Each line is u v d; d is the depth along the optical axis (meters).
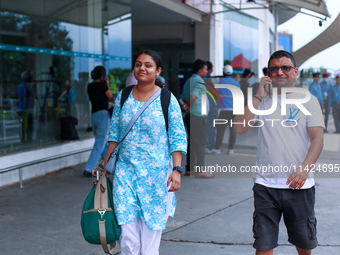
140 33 15.09
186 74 14.85
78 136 7.74
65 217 4.35
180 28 14.44
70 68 8.12
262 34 18.02
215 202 4.94
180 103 6.35
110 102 6.61
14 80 6.94
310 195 2.52
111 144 2.67
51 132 7.54
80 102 8.29
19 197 5.11
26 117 7.08
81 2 8.36
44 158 6.07
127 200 2.50
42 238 3.72
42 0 7.54
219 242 3.65
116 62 9.28
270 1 9.98
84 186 5.71
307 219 2.51
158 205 2.54
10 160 5.77
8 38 6.89
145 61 2.48
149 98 2.54
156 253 2.62
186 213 4.51
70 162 7.20
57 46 7.86
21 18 7.12
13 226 4.04
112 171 2.62
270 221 2.52
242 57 16.05
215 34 13.95
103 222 2.46
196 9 12.40
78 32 8.33
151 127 2.50
